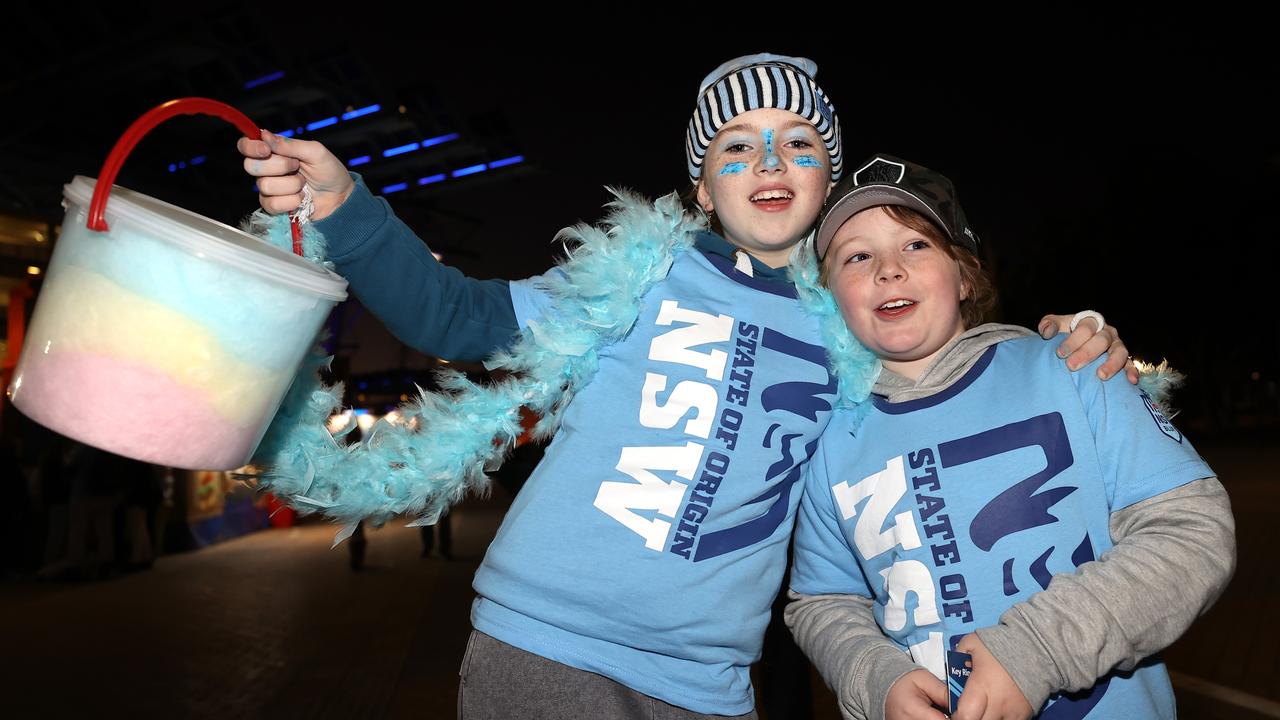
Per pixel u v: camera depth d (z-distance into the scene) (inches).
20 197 573.3
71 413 46.1
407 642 251.1
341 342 838.5
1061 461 63.1
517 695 64.3
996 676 53.4
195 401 46.8
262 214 63.1
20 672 223.6
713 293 72.8
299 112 681.6
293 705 191.3
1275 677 185.0
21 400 48.4
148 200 56.2
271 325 49.2
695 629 65.6
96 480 398.9
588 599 64.7
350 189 64.1
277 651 243.3
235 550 509.4
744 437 68.5
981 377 68.1
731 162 77.3
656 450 67.6
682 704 65.2
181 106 50.6
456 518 673.6
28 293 454.3
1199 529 57.0
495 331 72.6
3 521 410.0
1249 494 547.8
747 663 69.9
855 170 72.7
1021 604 56.4
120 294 45.9
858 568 74.0
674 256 74.7
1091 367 65.1
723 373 69.6
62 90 554.6
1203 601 55.3
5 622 295.6
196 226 54.7
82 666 229.1
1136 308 1350.9
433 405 72.0
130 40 540.7
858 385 70.7
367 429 72.6
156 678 215.8
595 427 69.4
